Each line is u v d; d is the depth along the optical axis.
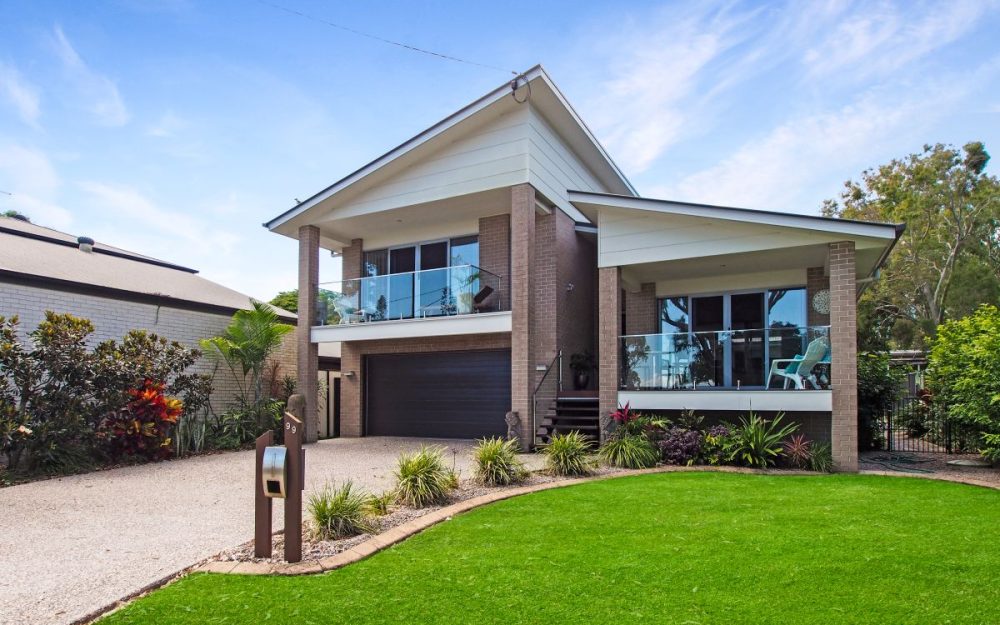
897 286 29.53
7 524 6.66
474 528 6.16
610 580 4.61
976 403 10.30
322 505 5.98
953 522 6.30
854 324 10.48
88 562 5.27
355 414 16.50
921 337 27.45
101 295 12.71
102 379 10.74
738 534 5.84
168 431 11.93
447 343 15.48
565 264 15.30
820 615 3.98
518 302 13.06
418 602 4.21
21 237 14.88
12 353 9.63
